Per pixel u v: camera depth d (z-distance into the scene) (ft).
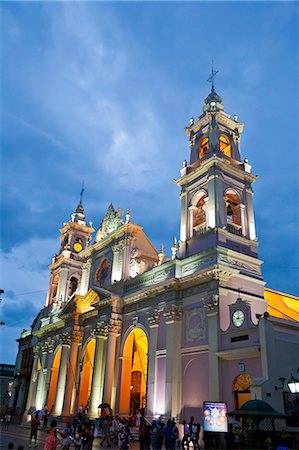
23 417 149.38
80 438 58.85
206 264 96.02
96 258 144.36
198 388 85.40
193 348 89.66
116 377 110.52
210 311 87.86
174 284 98.02
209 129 119.75
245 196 111.65
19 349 206.28
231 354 79.25
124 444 71.46
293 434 65.05
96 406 111.04
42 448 72.08
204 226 105.50
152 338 100.83
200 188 110.83
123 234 130.72
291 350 76.38
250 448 60.59
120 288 121.39
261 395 67.10
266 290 119.55
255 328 77.00
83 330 136.26
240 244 102.06
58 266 181.06
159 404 92.12
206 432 68.39
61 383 133.49
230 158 116.06
